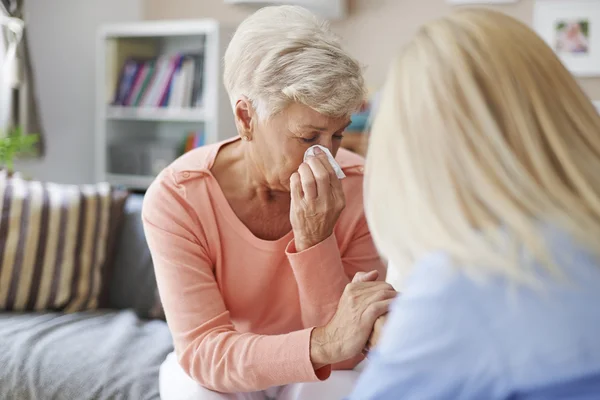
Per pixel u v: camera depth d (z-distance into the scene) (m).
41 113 4.23
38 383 1.90
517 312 0.76
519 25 0.88
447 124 0.82
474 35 0.86
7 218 2.38
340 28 4.26
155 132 4.43
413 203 0.82
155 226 1.48
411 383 0.80
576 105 0.84
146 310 2.44
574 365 0.74
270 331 1.58
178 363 1.45
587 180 0.80
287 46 1.29
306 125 1.31
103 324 2.27
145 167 4.24
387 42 4.16
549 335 0.75
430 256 0.81
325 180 1.33
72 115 4.43
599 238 0.77
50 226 2.41
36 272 2.37
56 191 2.49
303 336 1.31
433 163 0.82
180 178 1.49
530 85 0.82
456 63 0.84
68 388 1.87
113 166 4.32
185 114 4.11
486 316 0.77
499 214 0.78
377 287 1.30
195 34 4.13
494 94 0.82
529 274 0.76
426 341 0.79
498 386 0.76
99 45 4.29
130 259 2.50
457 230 0.79
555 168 0.81
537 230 0.77
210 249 1.50
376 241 0.90
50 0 4.26
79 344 2.07
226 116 4.09
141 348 2.07
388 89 0.89
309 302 1.41
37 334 2.11
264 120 1.33
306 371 1.30
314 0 4.05
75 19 4.41
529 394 0.76
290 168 1.37
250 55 1.32
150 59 4.31
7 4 3.67
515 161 0.79
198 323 1.43
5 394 1.92
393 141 0.86
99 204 2.51
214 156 1.53
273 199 1.49
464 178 0.80
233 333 1.40
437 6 4.05
